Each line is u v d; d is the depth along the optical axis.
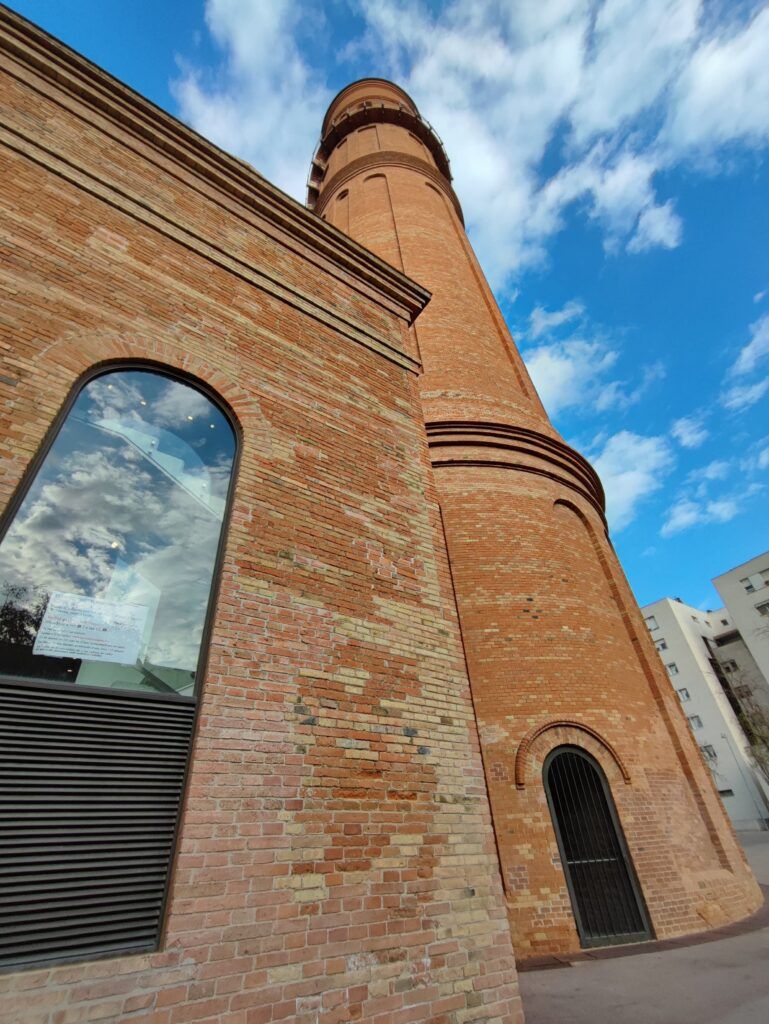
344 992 3.15
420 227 19.61
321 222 7.65
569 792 8.59
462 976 3.58
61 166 5.48
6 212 4.79
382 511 5.70
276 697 3.90
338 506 5.34
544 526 11.68
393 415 6.79
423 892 3.76
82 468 4.21
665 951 7.05
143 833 3.13
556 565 11.14
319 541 4.95
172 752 3.45
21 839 2.81
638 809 8.59
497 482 12.09
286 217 7.39
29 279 4.56
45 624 3.53
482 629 9.89
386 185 22.25
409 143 26.28
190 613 4.12
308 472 5.34
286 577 4.52
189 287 5.73
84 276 4.94
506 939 3.90
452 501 11.64
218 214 6.72
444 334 15.70
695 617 49.81
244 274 6.36
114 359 4.70
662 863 8.23
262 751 3.64
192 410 5.07
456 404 13.38
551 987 5.96
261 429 5.27
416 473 6.43
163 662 3.82
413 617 5.13
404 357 7.62
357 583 4.95
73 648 3.55
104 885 2.90
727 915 8.34
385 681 4.54
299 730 3.87
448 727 4.67
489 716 8.98
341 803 3.77
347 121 27.92
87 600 3.77
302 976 3.08
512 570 10.75
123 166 6.10
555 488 12.69
